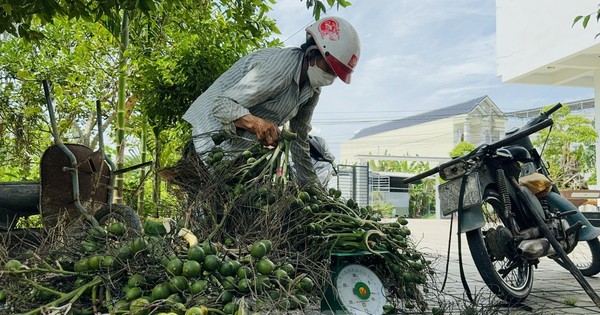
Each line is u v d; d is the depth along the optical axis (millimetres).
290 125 3363
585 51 17578
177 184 2816
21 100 5672
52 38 5688
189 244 2029
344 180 11422
